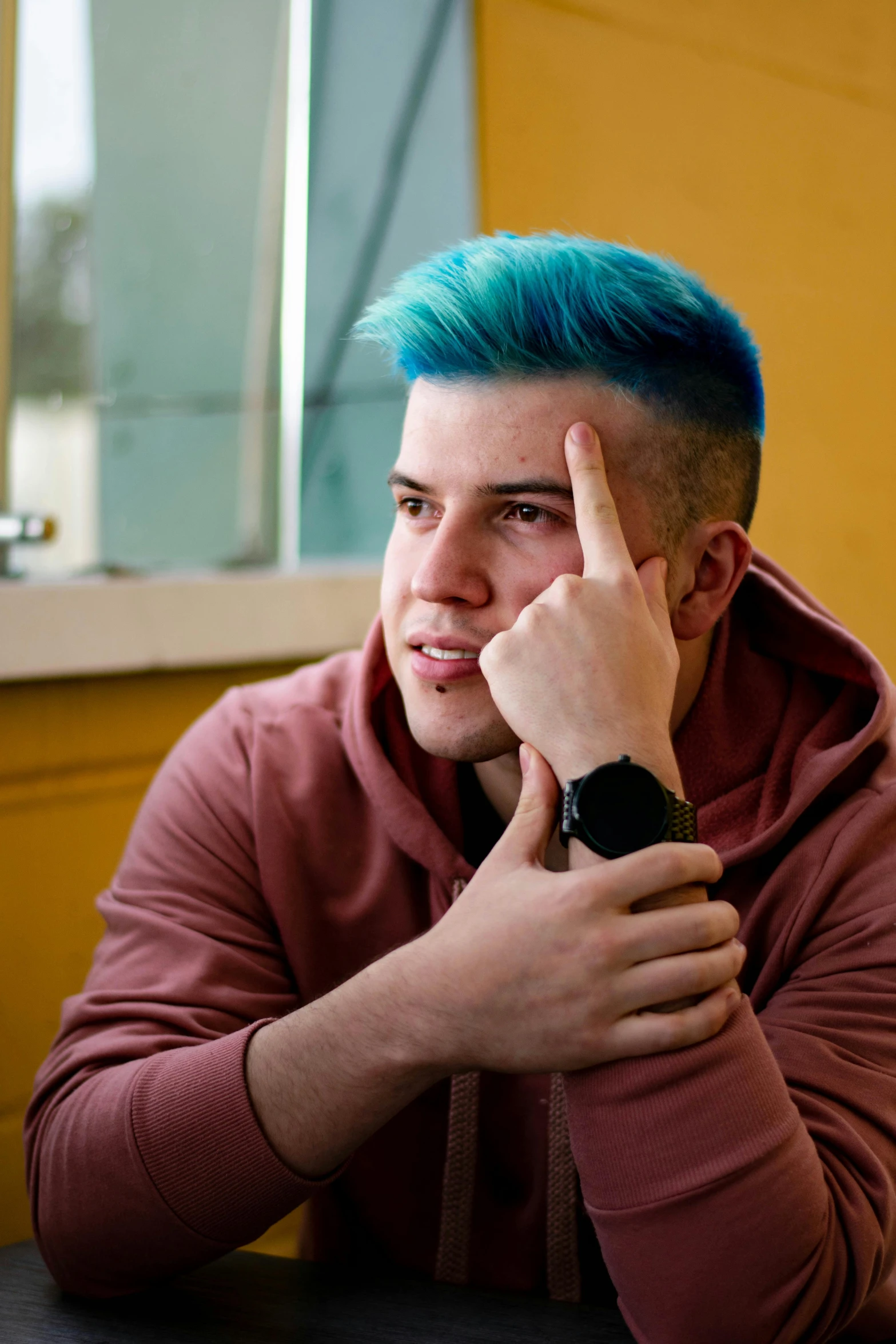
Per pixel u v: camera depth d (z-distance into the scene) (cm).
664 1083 66
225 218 190
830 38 263
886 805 86
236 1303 74
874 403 278
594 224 217
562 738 72
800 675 97
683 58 232
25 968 149
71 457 177
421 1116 91
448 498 80
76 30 170
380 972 70
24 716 148
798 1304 66
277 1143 70
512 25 203
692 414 84
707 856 69
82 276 175
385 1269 84
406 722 96
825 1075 74
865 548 278
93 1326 70
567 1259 87
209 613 163
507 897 68
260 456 195
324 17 192
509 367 78
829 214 265
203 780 96
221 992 85
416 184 201
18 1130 148
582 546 78
